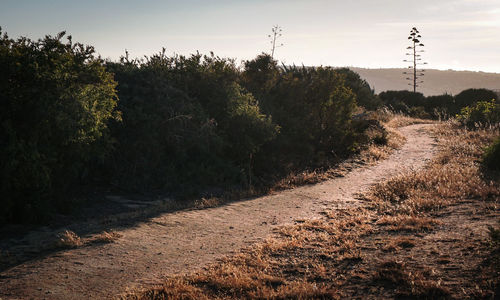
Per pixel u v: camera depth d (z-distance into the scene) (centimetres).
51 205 883
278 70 2012
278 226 811
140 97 1345
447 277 474
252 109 1501
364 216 852
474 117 2430
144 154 1226
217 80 1627
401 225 722
